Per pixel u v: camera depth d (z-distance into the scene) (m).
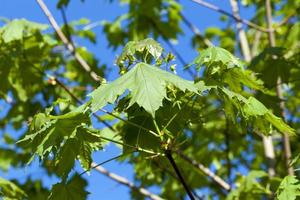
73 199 3.68
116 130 4.93
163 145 3.56
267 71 5.73
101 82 3.38
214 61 3.51
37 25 6.32
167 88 3.52
